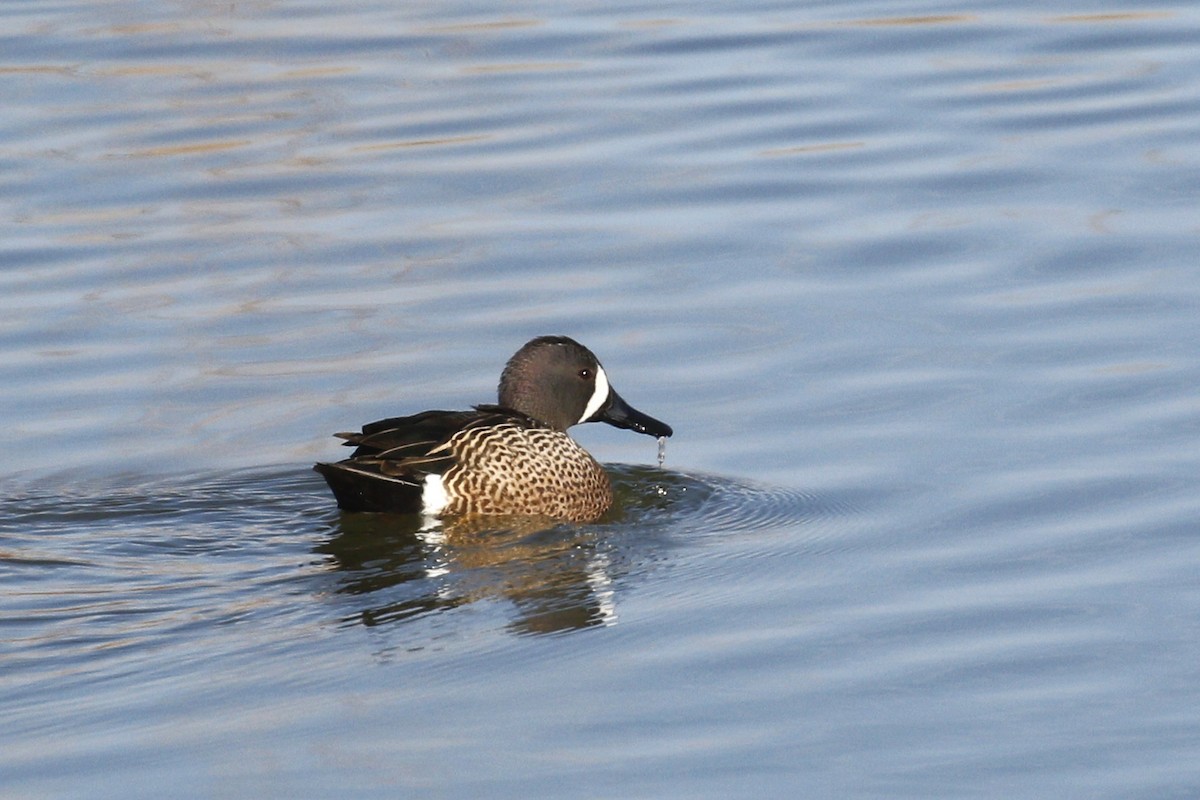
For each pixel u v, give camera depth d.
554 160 19.75
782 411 13.91
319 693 9.34
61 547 11.65
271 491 12.77
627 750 8.67
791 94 21.66
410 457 12.18
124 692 9.35
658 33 24.39
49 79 22.50
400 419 12.56
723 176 19.12
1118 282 15.94
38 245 17.53
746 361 14.81
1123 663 9.52
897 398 13.95
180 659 9.78
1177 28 23.62
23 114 21.25
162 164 19.67
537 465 12.36
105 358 15.11
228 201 18.67
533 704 9.20
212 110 21.41
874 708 9.09
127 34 24.48
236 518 12.25
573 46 23.92
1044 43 23.28
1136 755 8.52
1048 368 14.27
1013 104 21.03
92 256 17.27
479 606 10.62
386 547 11.67
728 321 15.61
